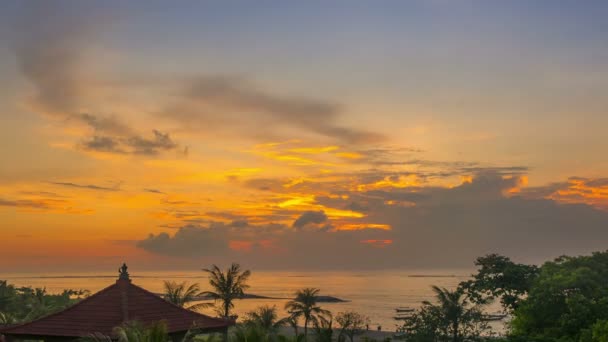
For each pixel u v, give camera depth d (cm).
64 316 2803
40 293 9744
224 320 3066
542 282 4778
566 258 5516
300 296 7688
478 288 6266
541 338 4162
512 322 4881
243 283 6438
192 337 2772
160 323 2478
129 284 3044
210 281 6384
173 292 5612
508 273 6012
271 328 6025
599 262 5431
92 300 2902
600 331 3766
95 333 2598
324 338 3478
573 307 4253
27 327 2745
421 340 6431
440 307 6612
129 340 2325
